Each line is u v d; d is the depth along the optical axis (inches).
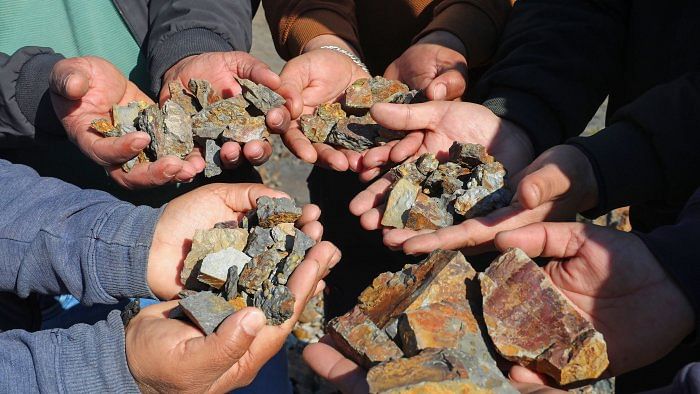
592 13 26.7
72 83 24.0
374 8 33.3
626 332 18.8
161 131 26.0
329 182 31.8
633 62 24.9
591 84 26.2
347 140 27.5
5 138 26.4
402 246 22.4
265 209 22.0
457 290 19.3
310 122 28.1
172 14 28.6
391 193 24.0
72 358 18.5
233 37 29.4
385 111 26.1
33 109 25.6
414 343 17.7
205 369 17.6
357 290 32.0
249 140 26.2
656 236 19.0
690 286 18.2
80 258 20.8
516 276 19.0
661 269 18.5
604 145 21.6
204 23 28.6
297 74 29.6
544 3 28.1
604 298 19.1
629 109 22.2
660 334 18.6
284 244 21.8
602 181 21.4
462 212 23.7
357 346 18.2
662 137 21.2
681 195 21.7
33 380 18.3
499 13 31.0
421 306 18.8
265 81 27.5
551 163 21.2
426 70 29.5
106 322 19.3
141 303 25.6
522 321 18.5
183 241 22.2
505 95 26.5
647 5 24.0
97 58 26.5
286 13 33.1
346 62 30.6
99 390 18.3
